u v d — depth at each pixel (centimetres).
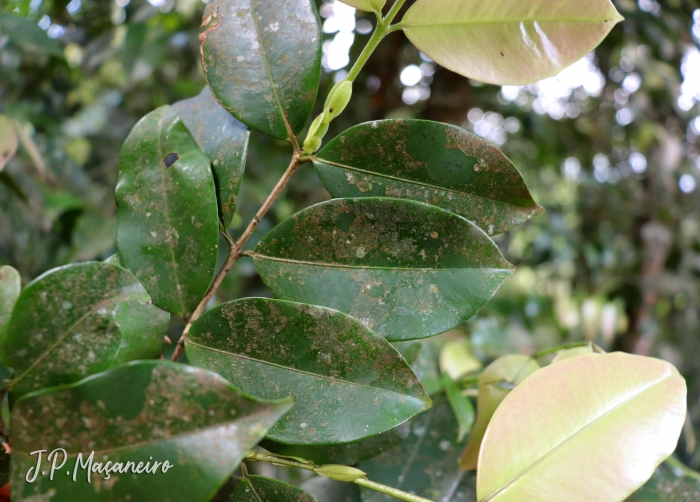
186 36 65
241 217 68
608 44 61
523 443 19
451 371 41
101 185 65
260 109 21
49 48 45
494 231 21
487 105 74
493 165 20
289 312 19
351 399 19
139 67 61
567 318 76
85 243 52
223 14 22
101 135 67
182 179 21
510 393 20
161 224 21
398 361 19
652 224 78
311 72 21
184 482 16
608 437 20
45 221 47
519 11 20
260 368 19
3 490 23
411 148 21
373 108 69
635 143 78
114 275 19
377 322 20
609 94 74
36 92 59
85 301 18
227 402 16
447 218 20
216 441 16
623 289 76
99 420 17
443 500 26
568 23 20
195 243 21
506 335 50
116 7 65
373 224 20
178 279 21
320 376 19
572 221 88
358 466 27
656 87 70
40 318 18
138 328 20
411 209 20
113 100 72
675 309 76
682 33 59
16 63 50
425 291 20
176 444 16
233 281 67
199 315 20
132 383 17
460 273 20
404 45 63
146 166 21
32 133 53
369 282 20
